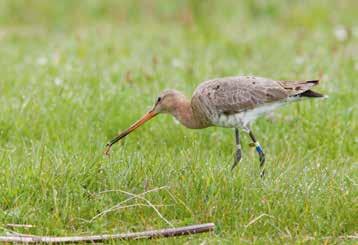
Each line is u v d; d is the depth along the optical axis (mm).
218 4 25047
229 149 13945
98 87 15805
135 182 11570
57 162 11773
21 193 11289
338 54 19031
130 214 11000
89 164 11812
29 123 14281
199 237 10523
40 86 15891
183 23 22828
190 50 19906
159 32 22281
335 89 15938
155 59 17172
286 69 17828
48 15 24625
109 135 14383
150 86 16250
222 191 11242
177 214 11078
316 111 14805
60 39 21703
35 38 22125
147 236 10422
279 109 14961
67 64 17906
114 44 20328
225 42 20594
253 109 12430
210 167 11797
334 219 10883
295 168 12281
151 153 12734
